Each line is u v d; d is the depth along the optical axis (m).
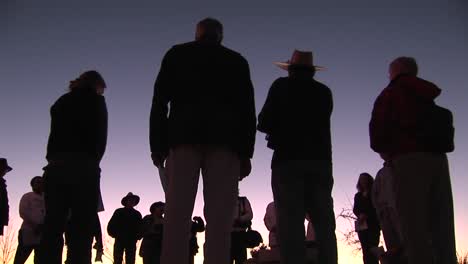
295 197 4.16
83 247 4.33
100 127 4.54
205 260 2.94
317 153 4.24
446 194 3.86
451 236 3.81
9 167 8.73
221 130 3.03
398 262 6.59
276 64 4.73
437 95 3.98
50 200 4.32
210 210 3.01
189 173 2.99
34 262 4.49
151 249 9.15
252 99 3.30
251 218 9.54
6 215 8.57
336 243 4.12
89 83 4.67
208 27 3.38
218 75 3.18
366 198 8.79
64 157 4.36
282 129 4.29
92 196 4.41
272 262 8.02
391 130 3.94
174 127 3.05
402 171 3.84
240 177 3.37
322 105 4.41
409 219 3.78
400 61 4.21
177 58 3.23
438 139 3.85
